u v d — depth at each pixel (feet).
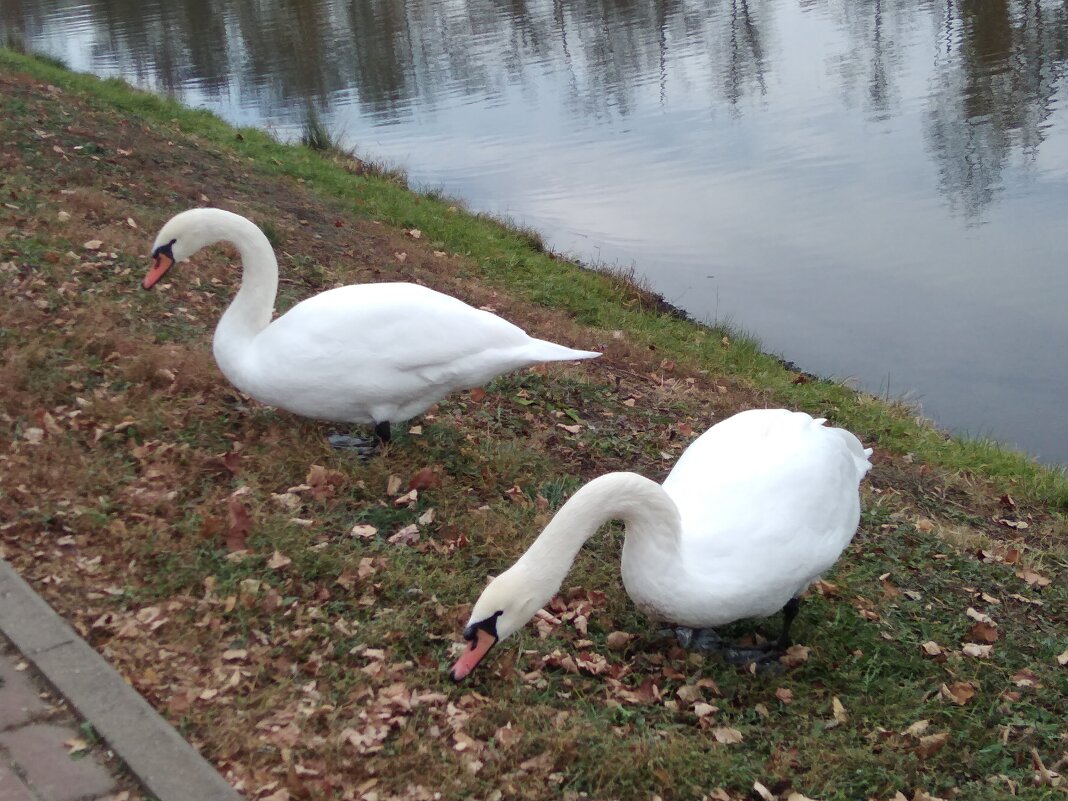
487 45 39.70
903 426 13.92
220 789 5.62
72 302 10.27
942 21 36.11
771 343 16.94
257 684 6.51
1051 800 6.60
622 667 7.13
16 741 5.82
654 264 19.90
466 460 9.00
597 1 45.98
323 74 36.78
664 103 30.81
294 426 8.95
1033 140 24.90
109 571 7.16
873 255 19.95
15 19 50.19
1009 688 7.63
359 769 6.06
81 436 8.42
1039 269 18.83
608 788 6.15
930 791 6.55
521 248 19.39
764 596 6.82
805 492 7.05
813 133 26.78
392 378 8.03
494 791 6.04
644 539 6.53
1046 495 12.42
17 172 14.01
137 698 6.04
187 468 8.25
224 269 12.32
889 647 7.79
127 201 14.35
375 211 19.21
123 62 39.22
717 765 6.37
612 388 11.86
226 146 21.75
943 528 10.37
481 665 6.91
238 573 7.21
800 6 41.63
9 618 6.47
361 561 7.48
